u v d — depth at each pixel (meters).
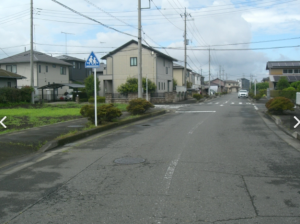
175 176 5.65
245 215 3.92
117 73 40.34
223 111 22.94
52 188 5.09
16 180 5.59
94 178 5.61
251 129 12.37
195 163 6.63
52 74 43.16
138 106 17.98
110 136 10.70
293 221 3.74
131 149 8.27
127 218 3.85
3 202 4.48
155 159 7.03
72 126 12.25
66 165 6.64
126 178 5.57
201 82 90.19
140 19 21.59
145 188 5.00
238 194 4.70
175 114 20.77
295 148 8.34
